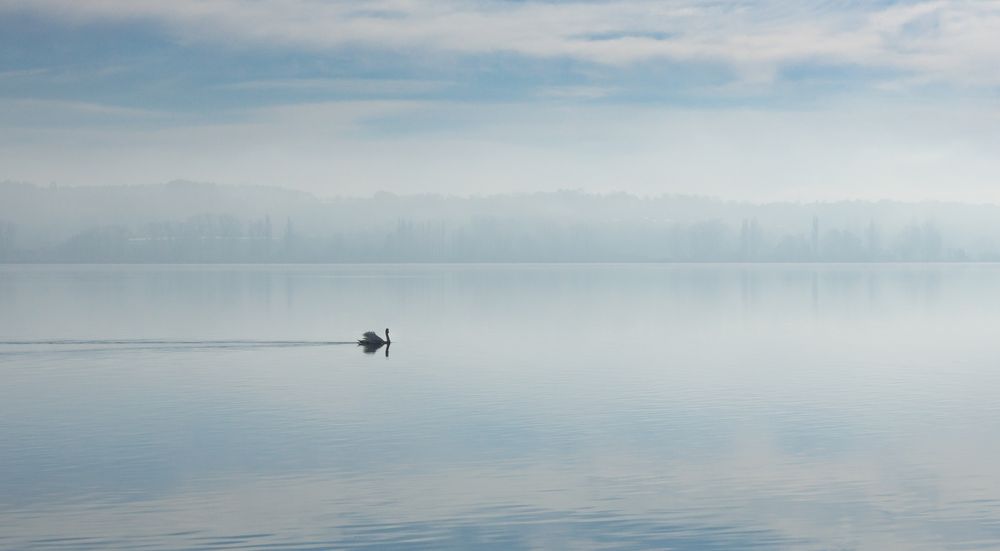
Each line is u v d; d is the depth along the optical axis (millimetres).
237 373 53062
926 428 37844
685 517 26953
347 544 24938
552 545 24875
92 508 27531
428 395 45406
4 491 29078
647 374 52656
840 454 33531
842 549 24625
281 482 30047
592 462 32469
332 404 43062
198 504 27891
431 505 27875
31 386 48438
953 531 25844
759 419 39656
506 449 34250
